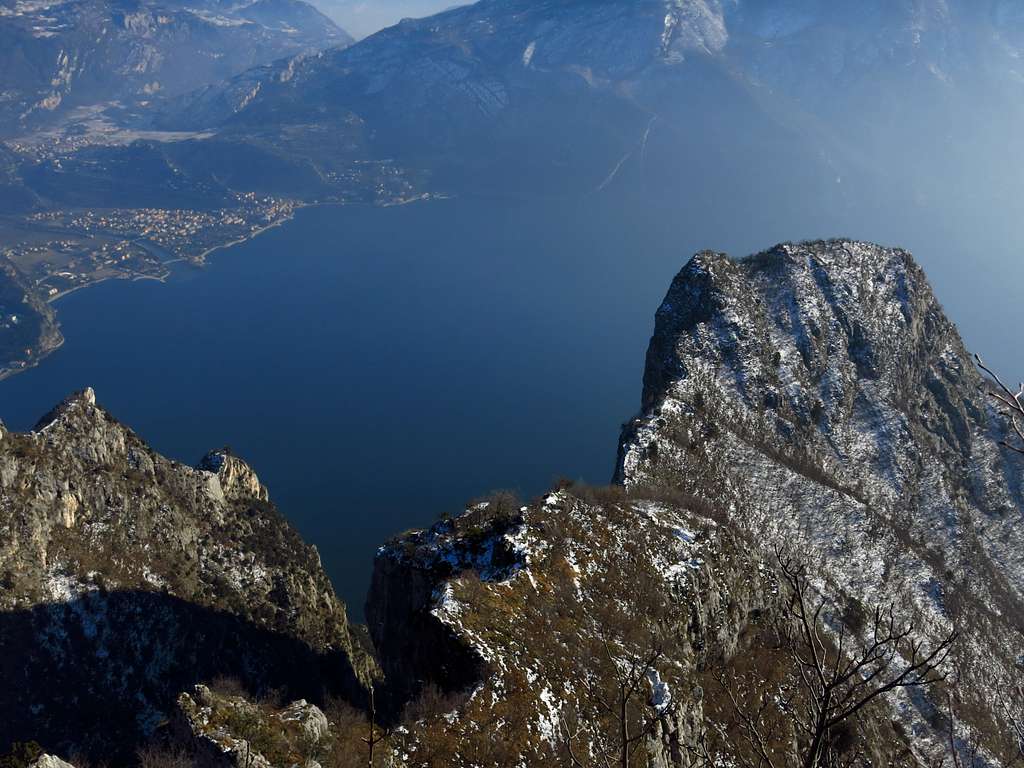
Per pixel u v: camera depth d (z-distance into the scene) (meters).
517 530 59.50
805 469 118.69
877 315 152.88
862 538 106.12
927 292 167.25
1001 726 81.56
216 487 96.00
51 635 68.75
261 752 35.97
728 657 61.78
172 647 75.44
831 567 99.38
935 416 150.50
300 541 102.62
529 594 53.12
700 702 51.22
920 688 79.00
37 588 70.56
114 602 74.25
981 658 95.31
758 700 56.19
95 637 71.19
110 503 81.00
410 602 60.16
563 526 61.25
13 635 66.69
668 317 140.12
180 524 87.12
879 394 142.12
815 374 137.50
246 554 92.06
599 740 41.56
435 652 47.59
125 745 66.25
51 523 75.00
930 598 102.75
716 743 48.25
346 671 88.38
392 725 44.28
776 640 66.25
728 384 125.81
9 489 72.81
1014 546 135.38
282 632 86.94
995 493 142.88
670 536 65.56
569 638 50.00
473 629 47.41
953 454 144.62
